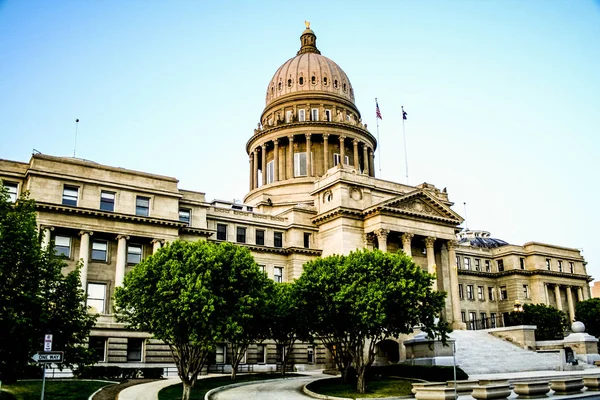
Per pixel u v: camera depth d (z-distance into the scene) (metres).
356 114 121.75
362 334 51.28
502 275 123.50
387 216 83.06
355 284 52.28
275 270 86.06
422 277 54.22
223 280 47.66
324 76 121.81
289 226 88.00
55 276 36.09
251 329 57.88
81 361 36.41
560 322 93.75
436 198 88.56
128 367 61.19
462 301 117.62
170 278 45.50
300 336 59.56
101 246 68.44
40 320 33.16
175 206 73.12
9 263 33.53
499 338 80.25
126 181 70.69
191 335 42.34
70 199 66.62
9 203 36.53
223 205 102.94
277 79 124.25
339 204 84.38
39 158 65.75
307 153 110.31
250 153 119.31
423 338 67.75
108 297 67.19
